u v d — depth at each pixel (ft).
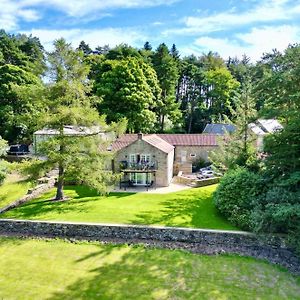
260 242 58.13
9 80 150.30
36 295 42.22
